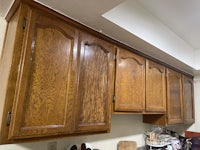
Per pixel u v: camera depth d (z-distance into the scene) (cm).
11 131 79
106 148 169
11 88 82
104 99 127
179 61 199
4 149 105
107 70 133
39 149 121
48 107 94
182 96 229
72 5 100
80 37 117
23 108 84
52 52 100
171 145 213
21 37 88
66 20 110
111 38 140
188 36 199
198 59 231
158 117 200
